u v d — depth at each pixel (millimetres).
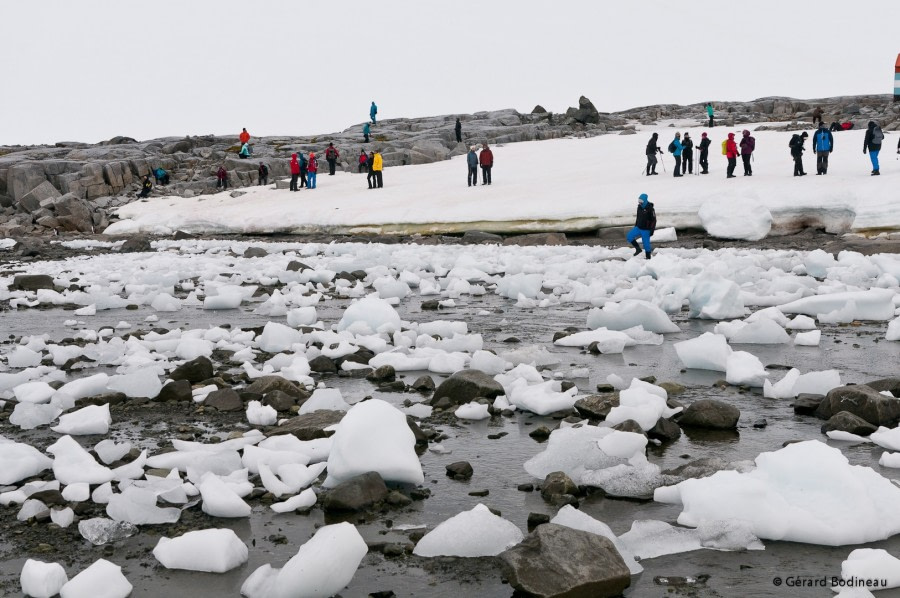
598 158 36250
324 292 14492
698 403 5621
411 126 63156
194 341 8617
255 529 3996
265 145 53875
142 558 3711
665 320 9414
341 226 29641
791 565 3453
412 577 3430
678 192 24609
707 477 4047
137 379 6781
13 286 15867
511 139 52750
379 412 4570
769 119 57938
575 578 3180
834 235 21297
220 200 38031
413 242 25609
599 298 11852
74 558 3719
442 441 5395
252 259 21594
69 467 4781
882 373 7027
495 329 10070
